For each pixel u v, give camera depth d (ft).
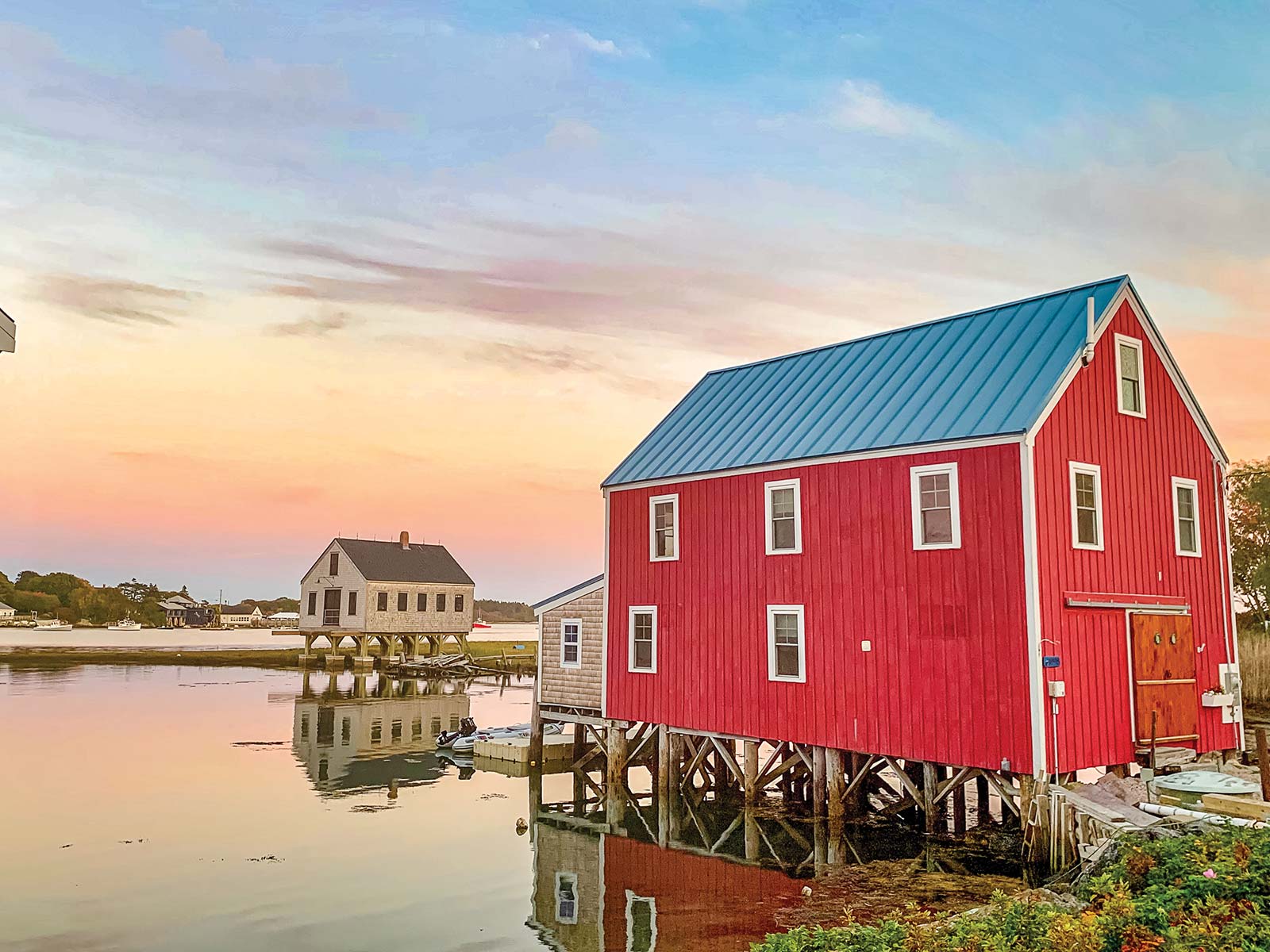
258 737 120.26
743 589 79.05
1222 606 74.13
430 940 49.08
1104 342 68.69
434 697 175.32
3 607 454.40
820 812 71.92
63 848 66.59
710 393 97.04
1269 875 35.32
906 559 67.41
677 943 48.14
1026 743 59.62
